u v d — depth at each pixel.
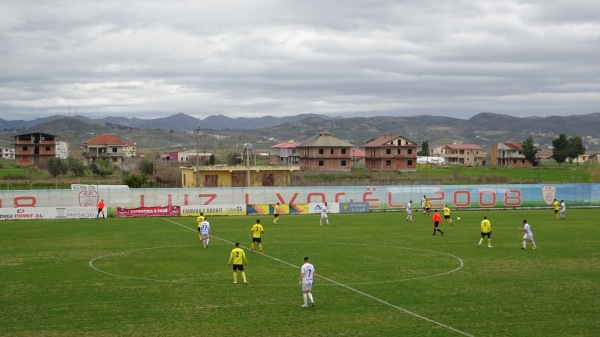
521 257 44.78
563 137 199.88
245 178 108.56
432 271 39.19
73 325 26.56
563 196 93.44
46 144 168.25
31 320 27.38
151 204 81.56
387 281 36.00
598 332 25.31
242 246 51.06
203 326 26.39
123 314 28.45
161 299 31.45
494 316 27.86
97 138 180.75
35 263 42.62
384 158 162.50
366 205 87.88
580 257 44.69
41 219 76.88
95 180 114.50
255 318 27.69
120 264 42.03
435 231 59.00
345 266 41.09
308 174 134.50
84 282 35.84
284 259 44.12
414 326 26.23
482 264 41.78
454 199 90.44
